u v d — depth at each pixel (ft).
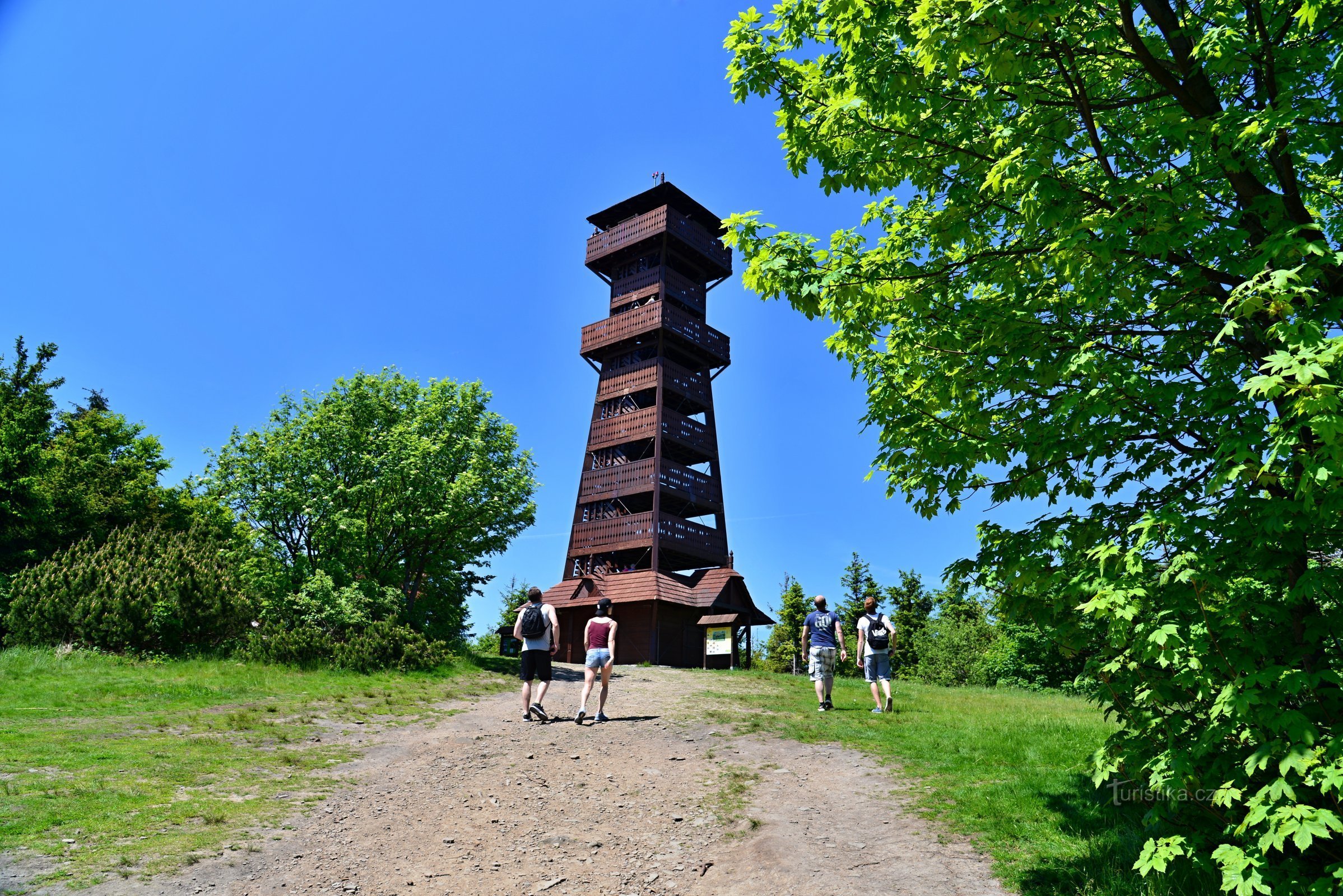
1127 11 15.90
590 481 114.62
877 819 23.35
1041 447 17.90
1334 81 14.42
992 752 29.14
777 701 47.50
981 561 18.17
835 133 20.35
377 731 37.52
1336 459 11.34
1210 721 14.75
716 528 115.55
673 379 115.34
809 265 19.35
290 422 75.56
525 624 41.37
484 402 85.81
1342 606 13.82
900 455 20.68
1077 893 16.81
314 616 62.85
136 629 56.18
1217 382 16.01
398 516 72.49
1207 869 13.67
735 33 21.72
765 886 19.25
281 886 18.88
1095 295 16.25
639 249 125.08
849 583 192.75
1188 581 14.03
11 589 59.26
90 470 103.55
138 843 20.29
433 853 21.77
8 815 21.12
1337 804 13.35
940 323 20.03
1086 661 16.80
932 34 16.31
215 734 33.86
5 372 89.20
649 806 25.76
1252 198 15.51
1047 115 17.03
